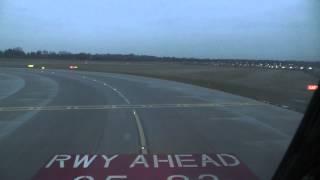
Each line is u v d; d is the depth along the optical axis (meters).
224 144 11.36
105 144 11.50
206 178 7.83
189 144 11.40
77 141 12.05
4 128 14.89
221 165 8.86
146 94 30.30
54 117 17.95
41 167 8.88
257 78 49.16
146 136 12.77
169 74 65.31
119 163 9.14
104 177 8.00
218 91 33.31
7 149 10.95
